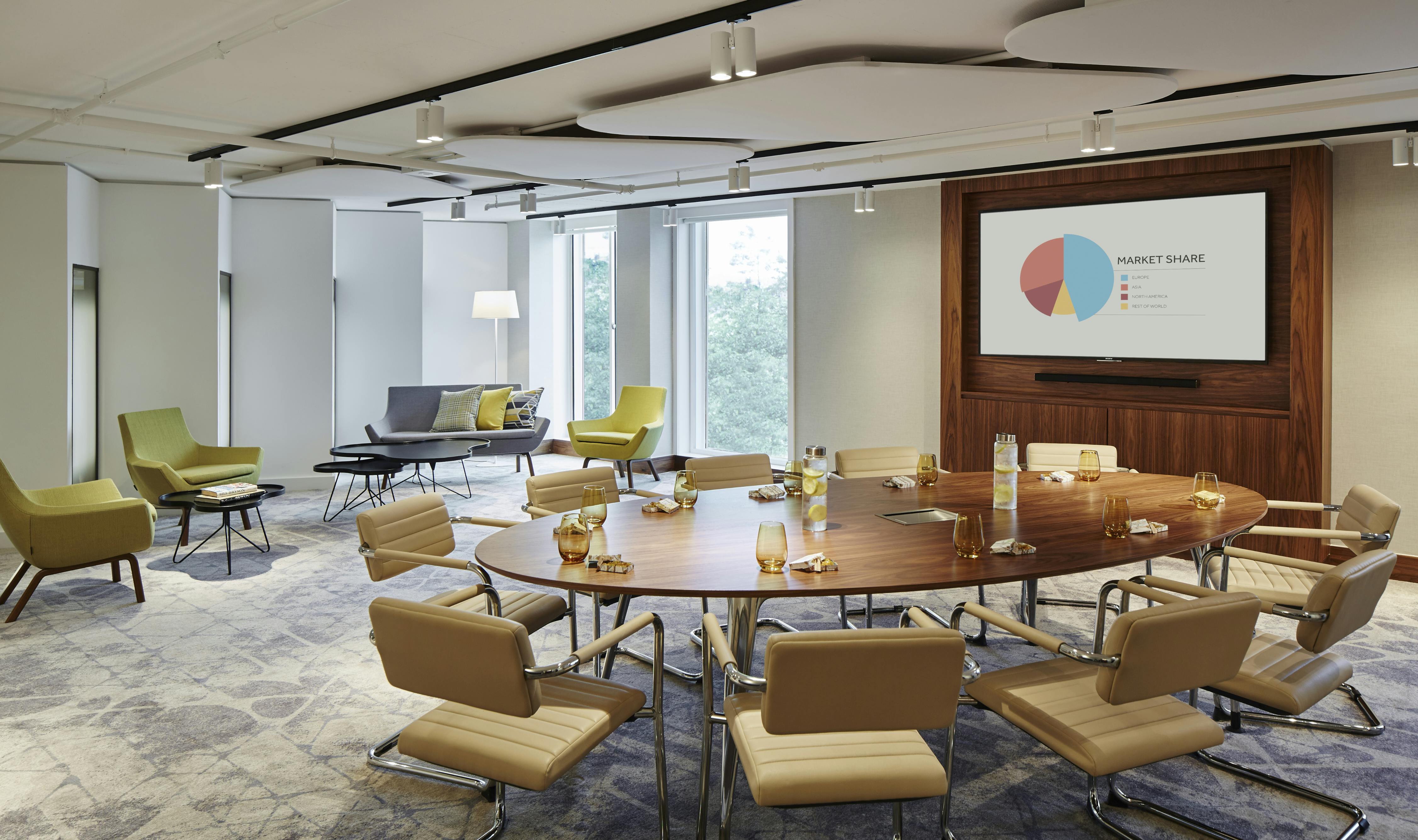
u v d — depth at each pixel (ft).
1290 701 8.69
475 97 16.21
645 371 30.89
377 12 11.69
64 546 15.65
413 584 17.81
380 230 30.48
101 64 14.28
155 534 22.09
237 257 26.94
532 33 12.47
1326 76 13.87
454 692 7.35
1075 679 8.78
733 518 11.38
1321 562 18.62
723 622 15.35
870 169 22.30
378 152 21.43
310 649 14.11
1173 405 20.49
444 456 24.20
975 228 23.24
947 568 9.00
